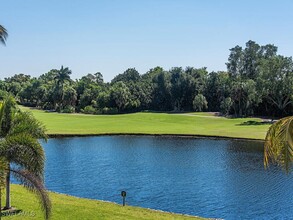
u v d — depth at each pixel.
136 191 25.59
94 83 125.62
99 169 32.72
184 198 23.84
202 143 50.00
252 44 102.00
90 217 16.41
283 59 79.56
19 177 12.27
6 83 134.38
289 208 21.72
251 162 35.78
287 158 8.40
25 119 16.19
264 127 65.62
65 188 26.27
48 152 41.78
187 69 110.44
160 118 82.25
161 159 37.75
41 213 16.36
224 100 88.75
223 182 27.86
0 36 22.00
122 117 85.19
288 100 82.00
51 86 115.31
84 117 84.94
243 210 21.42
